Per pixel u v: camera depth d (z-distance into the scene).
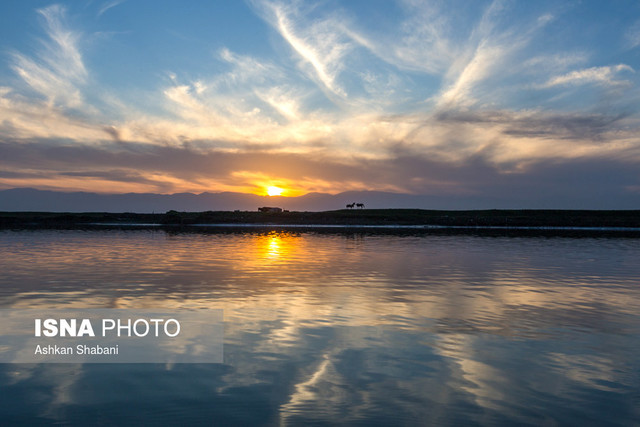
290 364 9.11
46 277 20.23
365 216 125.88
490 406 7.25
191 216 123.06
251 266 25.02
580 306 14.85
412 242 46.72
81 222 110.38
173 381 8.20
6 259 27.70
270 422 6.64
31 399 7.40
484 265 26.39
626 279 21.02
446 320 12.84
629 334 11.48
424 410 7.09
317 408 7.12
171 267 24.25
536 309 14.36
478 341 10.79
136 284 18.52
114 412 6.94
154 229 77.06
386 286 18.58
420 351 9.99
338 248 38.34
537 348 10.27
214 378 8.35
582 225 109.19
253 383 8.12
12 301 14.87
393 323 12.43
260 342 10.57
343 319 12.83
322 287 18.20
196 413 6.93
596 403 7.39
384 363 9.21
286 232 69.44
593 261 29.09
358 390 7.85
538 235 64.31
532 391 7.86
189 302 14.95
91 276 20.69
